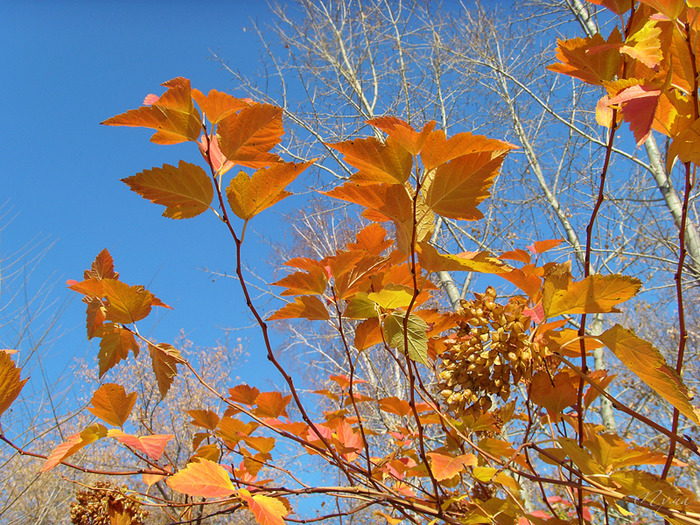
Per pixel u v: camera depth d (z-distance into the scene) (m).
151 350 0.62
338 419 0.72
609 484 0.56
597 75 0.54
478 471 0.57
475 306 0.59
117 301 0.61
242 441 0.67
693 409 0.51
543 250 0.65
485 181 0.53
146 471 0.62
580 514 0.57
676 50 0.49
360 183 0.53
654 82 0.49
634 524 0.64
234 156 0.56
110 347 0.62
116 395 0.60
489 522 0.58
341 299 0.62
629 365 0.53
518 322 0.56
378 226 0.63
